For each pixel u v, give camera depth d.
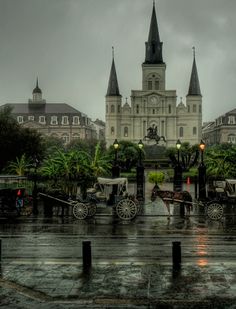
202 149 34.66
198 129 153.88
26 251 16.70
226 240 19.14
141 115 154.50
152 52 157.62
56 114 170.25
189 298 11.15
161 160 87.00
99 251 16.61
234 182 26.77
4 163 57.84
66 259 15.29
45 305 10.70
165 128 154.38
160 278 12.78
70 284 12.27
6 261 14.95
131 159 71.88
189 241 18.86
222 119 178.12
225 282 12.41
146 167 85.94
